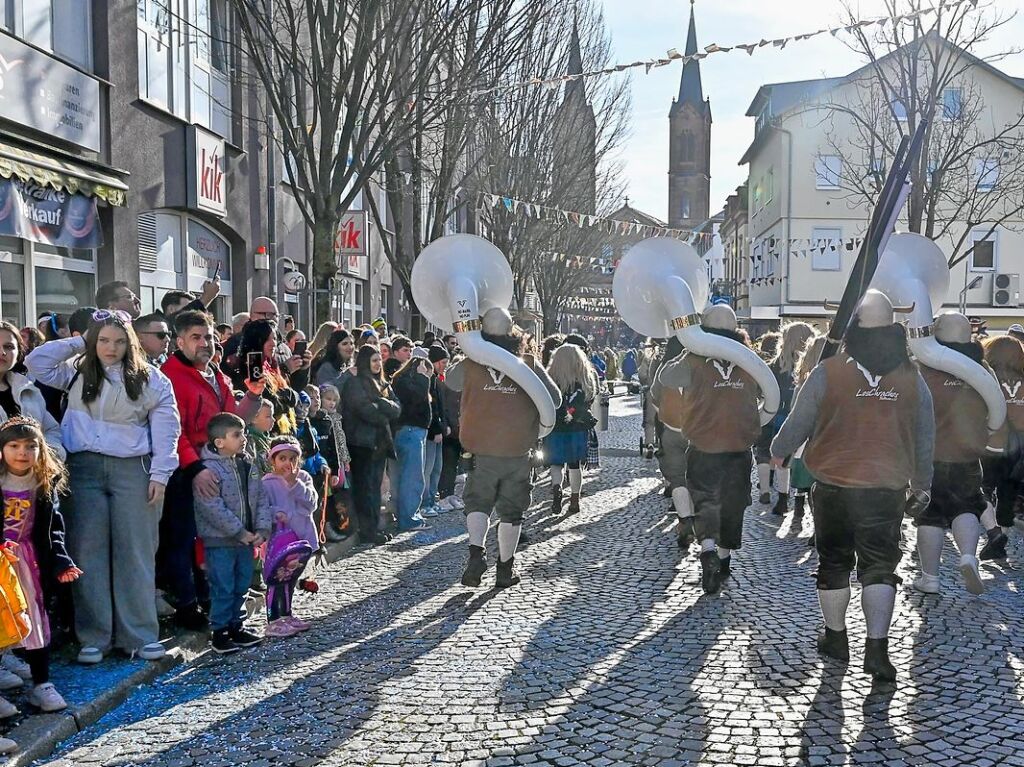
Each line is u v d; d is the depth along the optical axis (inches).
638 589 270.4
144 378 204.5
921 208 590.9
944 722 171.0
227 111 604.4
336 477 311.1
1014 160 831.1
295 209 713.0
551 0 580.7
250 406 237.1
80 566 199.3
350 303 848.9
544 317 1233.4
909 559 304.3
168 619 234.2
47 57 413.4
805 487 358.6
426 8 442.6
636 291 285.0
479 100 519.2
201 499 211.9
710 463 262.4
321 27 444.1
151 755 161.0
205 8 580.4
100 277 473.7
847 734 166.1
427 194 789.9
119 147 476.4
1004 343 308.5
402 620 239.9
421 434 359.9
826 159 1298.0
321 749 161.8
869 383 193.3
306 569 292.8
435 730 169.0
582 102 856.3
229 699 186.4
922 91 592.1
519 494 271.6
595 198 1048.2
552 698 184.1
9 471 172.9
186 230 561.9
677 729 168.7
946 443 248.5
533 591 268.7
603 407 641.6
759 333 1471.5
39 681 173.9
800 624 233.0
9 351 185.8
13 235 388.2
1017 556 305.0
